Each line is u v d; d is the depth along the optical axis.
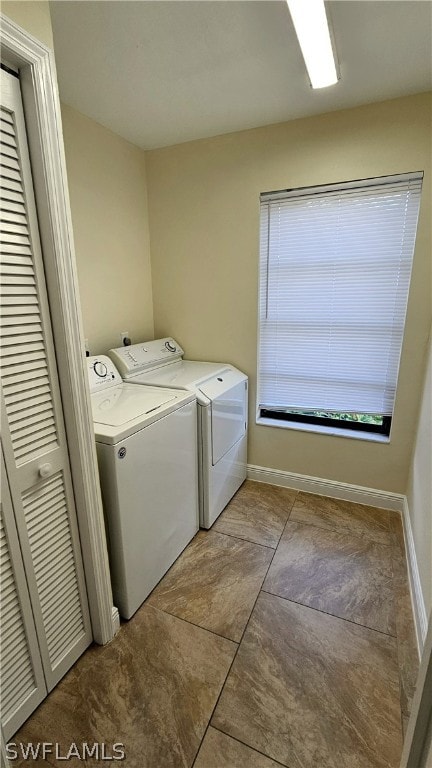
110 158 2.14
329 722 1.17
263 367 2.53
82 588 1.34
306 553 1.93
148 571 1.64
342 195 2.06
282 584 1.73
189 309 2.59
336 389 2.37
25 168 0.97
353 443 2.34
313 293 2.27
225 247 2.37
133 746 1.11
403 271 2.03
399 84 1.69
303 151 2.04
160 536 1.71
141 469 1.51
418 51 1.46
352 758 1.08
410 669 1.33
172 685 1.28
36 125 0.96
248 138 2.14
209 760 1.08
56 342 1.12
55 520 1.19
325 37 1.26
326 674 1.32
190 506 1.98
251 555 1.92
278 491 2.55
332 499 2.44
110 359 2.11
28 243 1.01
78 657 1.37
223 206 2.30
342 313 2.23
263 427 2.57
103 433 1.36
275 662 1.36
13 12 0.86
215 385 2.13
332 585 1.72
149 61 1.49
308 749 1.10
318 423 2.52
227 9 1.22
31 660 1.15
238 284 2.39
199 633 1.48
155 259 2.60
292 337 2.39
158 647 1.42
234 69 1.56
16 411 1.02
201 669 1.34
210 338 2.57
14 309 0.99
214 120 2.02
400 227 1.98
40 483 1.12
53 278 1.07
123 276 2.35
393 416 2.20
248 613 1.57
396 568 1.83
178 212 2.45
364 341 2.22
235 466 2.42
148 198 2.51
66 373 1.14
